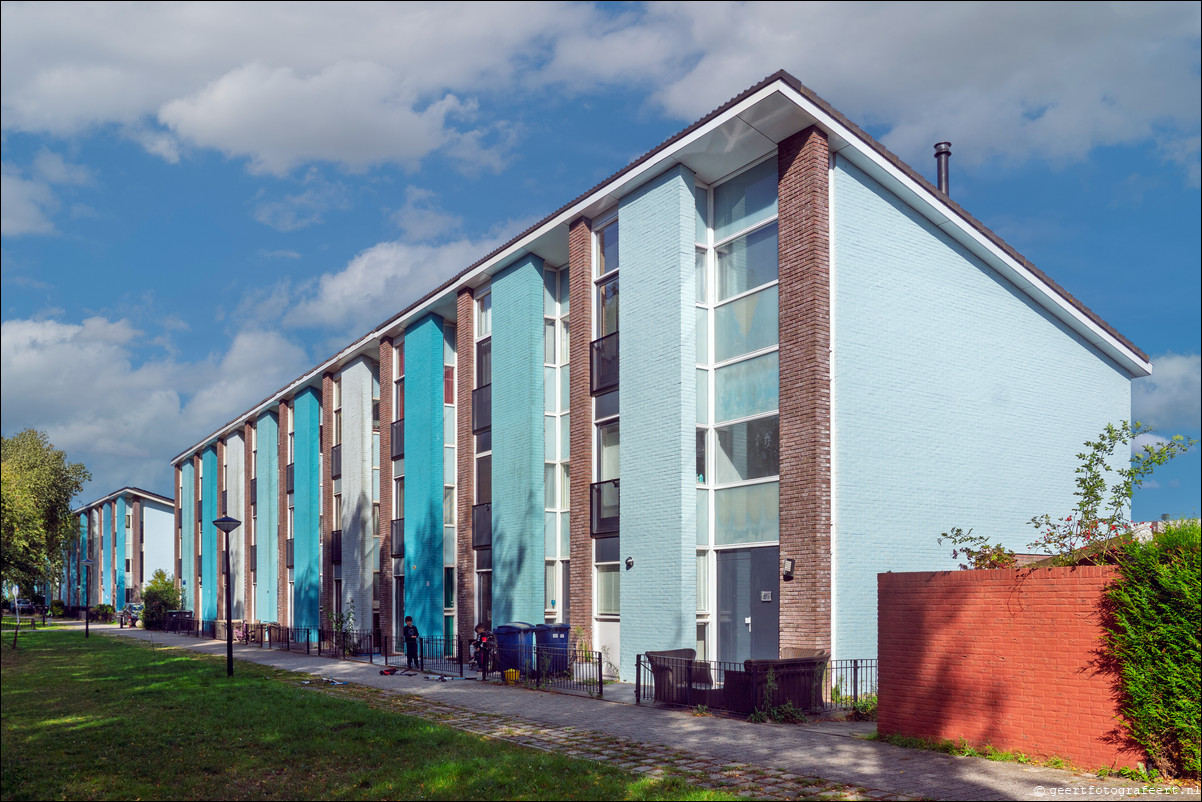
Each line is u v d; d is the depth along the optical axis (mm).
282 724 13492
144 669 23531
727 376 17766
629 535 18469
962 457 17891
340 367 33969
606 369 20078
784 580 15586
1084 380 20859
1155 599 8828
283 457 38625
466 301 25656
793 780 9172
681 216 17969
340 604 32750
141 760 11133
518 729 12602
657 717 13422
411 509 27688
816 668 13727
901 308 17266
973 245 18672
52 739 12742
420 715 14320
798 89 15367
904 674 11203
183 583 52656
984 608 10422
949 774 9266
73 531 58562
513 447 22906
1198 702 8492
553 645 19391
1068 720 9516
